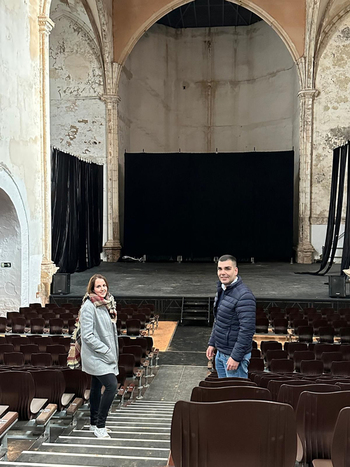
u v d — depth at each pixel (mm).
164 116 22156
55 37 18516
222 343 3949
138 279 14219
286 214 19312
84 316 3691
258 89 21625
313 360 5309
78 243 15836
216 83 22297
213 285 13000
